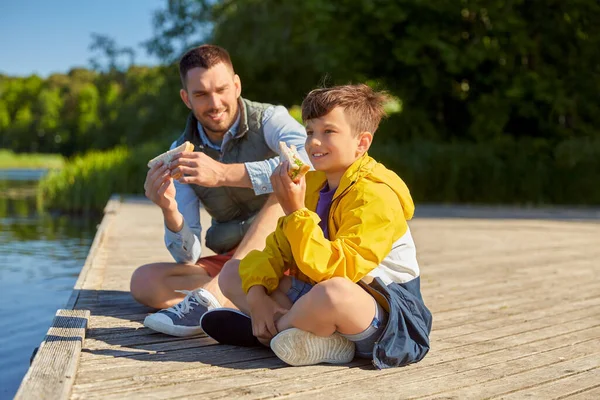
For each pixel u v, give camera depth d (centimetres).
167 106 2284
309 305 222
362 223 224
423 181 1358
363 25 1434
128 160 1509
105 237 635
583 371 233
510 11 1334
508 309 341
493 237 702
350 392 205
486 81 1417
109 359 237
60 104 8012
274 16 1967
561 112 1340
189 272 313
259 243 281
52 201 1490
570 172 1356
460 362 242
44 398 188
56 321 276
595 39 1358
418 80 1473
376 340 231
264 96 2041
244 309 260
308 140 237
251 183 284
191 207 323
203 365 232
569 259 536
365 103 238
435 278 438
